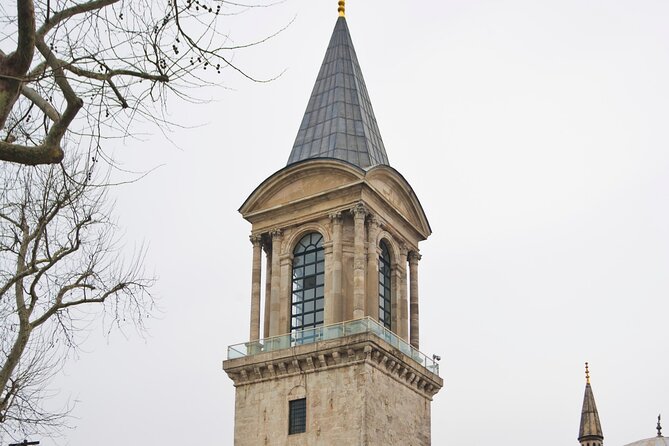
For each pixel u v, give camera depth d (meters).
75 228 35.91
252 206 76.44
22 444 42.72
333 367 66.62
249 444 68.00
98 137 22.91
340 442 64.25
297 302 73.50
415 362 71.06
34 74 21.25
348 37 87.06
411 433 69.44
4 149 20.34
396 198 77.25
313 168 74.44
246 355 70.19
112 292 37.00
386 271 76.19
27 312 34.09
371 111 83.69
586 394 112.06
